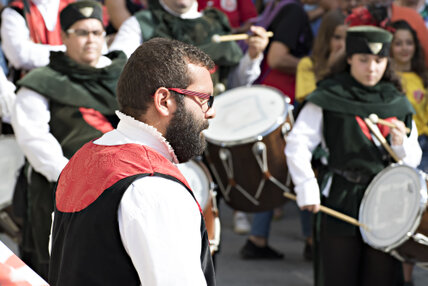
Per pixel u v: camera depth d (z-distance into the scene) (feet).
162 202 10.29
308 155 21.66
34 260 21.57
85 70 20.48
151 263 10.03
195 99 11.37
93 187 10.84
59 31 24.27
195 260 10.27
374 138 21.24
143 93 11.18
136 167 10.77
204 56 11.63
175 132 11.36
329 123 21.47
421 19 30.83
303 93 29.40
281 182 23.58
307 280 27.99
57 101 20.13
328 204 21.43
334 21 28.25
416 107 28.43
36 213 20.61
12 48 22.94
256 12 34.99
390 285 21.35
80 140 20.11
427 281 27.99
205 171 22.22
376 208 20.74
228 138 23.17
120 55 21.70
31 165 20.43
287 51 31.96
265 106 24.68
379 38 21.02
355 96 21.47
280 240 33.27
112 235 10.39
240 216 34.12
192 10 26.35
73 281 10.59
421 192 19.20
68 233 10.99
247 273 28.66
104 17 29.25
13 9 23.40
